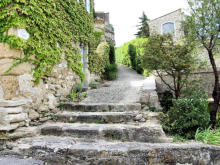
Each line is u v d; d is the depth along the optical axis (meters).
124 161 2.13
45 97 3.49
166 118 3.12
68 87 4.72
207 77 5.33
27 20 2.82
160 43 4.11
